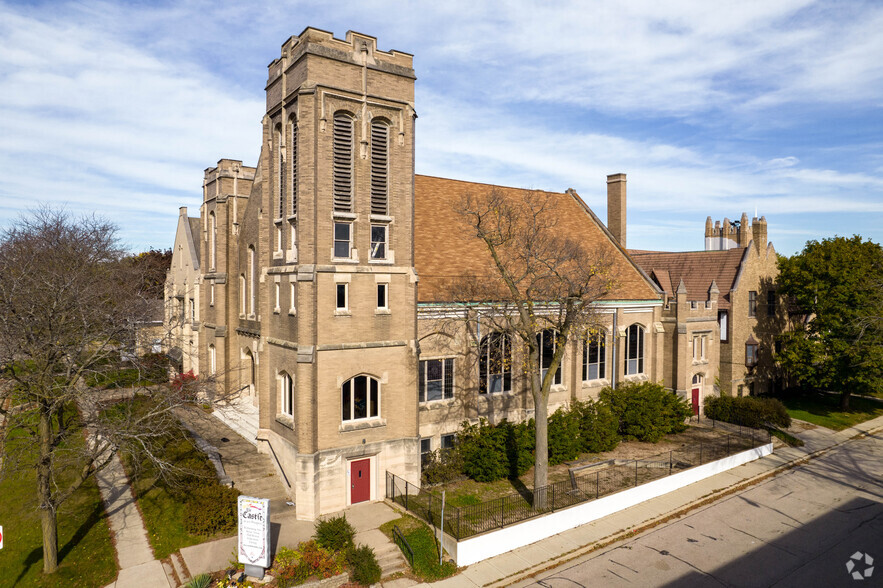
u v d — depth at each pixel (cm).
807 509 2492
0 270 2045
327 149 2252
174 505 2191
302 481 2158
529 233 2697
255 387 3203
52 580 1712
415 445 2431
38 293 1991
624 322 3500
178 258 4775
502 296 2694
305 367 2164
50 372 1848
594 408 3184
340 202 2306
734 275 4294
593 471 2759
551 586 1812
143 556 1855
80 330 2041
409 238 2445
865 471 3036
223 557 1855
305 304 2184
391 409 2397
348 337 2289
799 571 1945
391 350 2394
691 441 3291
